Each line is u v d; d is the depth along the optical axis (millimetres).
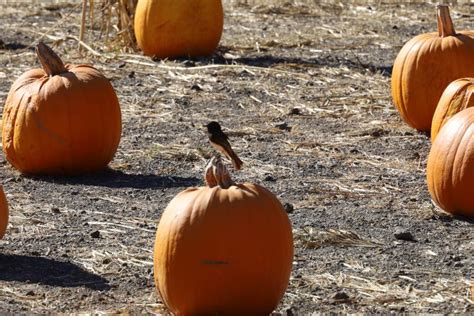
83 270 20484
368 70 38719
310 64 39781
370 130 31109
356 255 21203
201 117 32812
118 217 23594
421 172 27188
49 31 46438
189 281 17359
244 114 33188
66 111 26141
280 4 53469
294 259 20953
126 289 19578
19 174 27031
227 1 54062
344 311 18484
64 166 26594
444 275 20172
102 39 44688
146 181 26531
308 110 33531
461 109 26625
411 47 30766
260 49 43000
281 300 18891
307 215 23641
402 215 23719
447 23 30672
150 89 36094
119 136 27031
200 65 39500
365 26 48156
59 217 23594
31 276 20141
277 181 26344
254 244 17312
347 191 25547
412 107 30609
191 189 18000
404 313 18422
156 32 40156
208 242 17250
